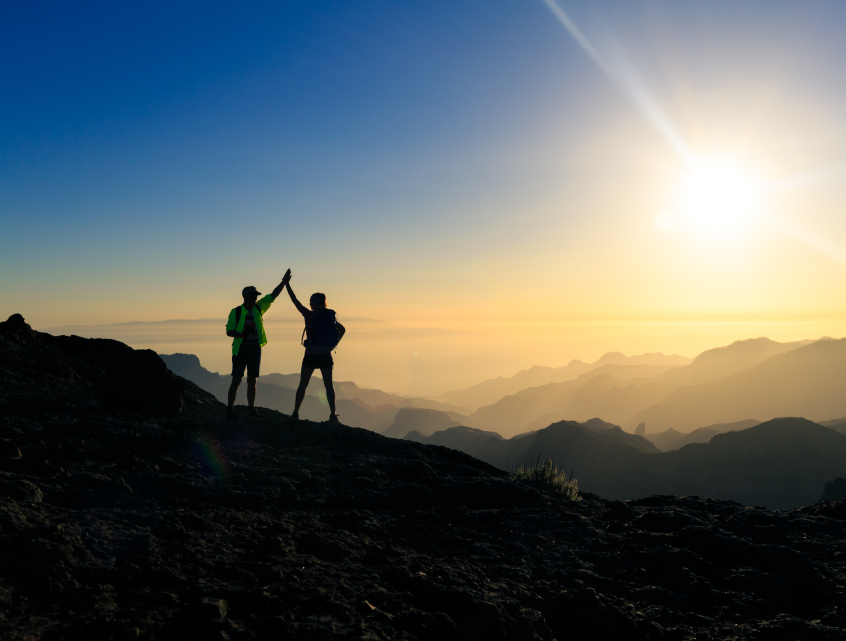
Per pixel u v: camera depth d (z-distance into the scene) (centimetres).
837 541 600
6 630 257
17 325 1512
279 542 432
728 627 390
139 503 480
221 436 870
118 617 290
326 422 1045
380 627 308
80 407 891
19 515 385
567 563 482
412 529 549
